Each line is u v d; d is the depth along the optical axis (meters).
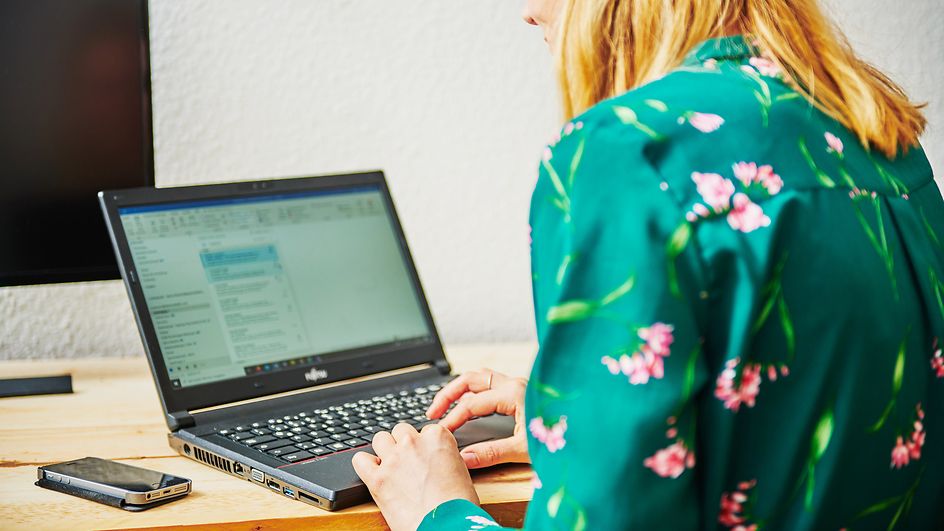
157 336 0.91
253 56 1.31
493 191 1.36
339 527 0.68
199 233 0.99
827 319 0.52
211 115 1.31
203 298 0.97
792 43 0.64
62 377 1.11
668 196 0.50
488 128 1.35
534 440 0.53
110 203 0.94
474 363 1.20
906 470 0.57
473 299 1.38
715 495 0.51
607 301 0.50
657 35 0.63
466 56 1.33
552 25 0.74
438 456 0.70
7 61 1.08
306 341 1.02
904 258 0.59
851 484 0.54
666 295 0.49
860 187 0.57
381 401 0.97
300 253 1.06
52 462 0.81
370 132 1.34
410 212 1.36
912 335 0.57
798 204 0.53
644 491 0.49
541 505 0.52
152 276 0.94
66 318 1.30
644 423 0.48
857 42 1.27
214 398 0.92
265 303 1.01
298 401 0.97
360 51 1.33
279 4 1.31
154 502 0.70
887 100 0.67
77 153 1.13
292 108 1.33
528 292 1.39
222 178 1.32
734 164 0.52
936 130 1.27
